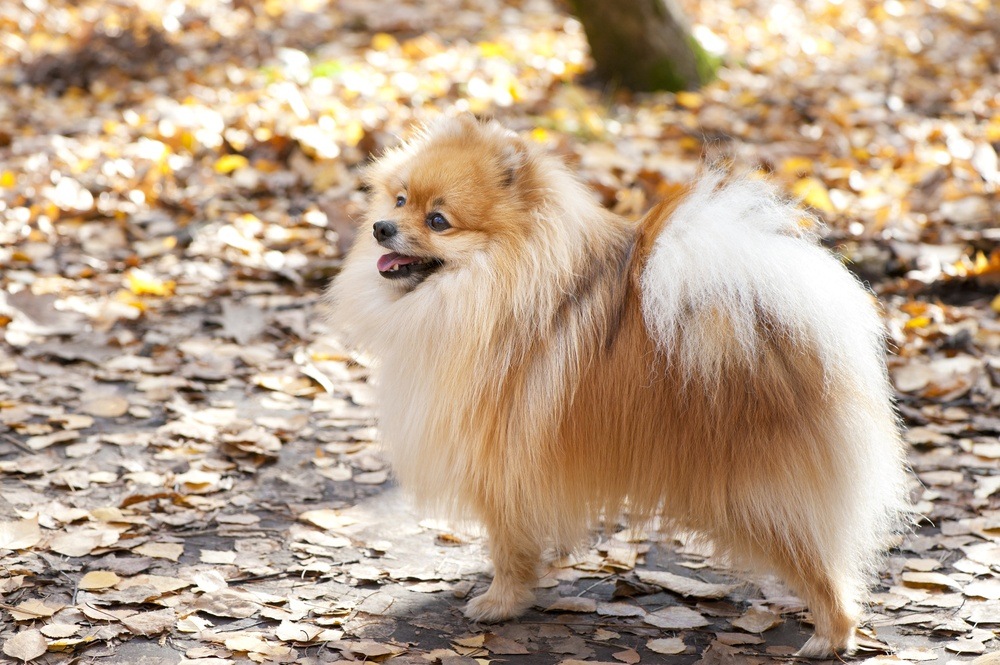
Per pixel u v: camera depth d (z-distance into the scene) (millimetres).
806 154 9148
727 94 11141
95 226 7781
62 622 3736
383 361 4027
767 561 3730
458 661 3635
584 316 3721
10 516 4422
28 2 13664
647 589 4266
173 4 14008
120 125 9539
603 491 3777
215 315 6668
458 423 3768
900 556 4465
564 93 10766
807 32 13961
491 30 13719
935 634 3914
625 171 8633
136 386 5730
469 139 4023
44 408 5406
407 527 4676
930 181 8312
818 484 3570
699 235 3592
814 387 3562
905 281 7016
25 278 6863
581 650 3799
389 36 12922
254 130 9266
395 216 3873
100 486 4777
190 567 4199
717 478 3600
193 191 8367
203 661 3564
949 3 15211
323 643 3758
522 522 3852
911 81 11453
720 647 3818
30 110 10117
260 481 4965
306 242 7719
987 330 6328
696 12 14609
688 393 3594
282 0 14570
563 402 3697
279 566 4277
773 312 3559
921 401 5762
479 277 3766
